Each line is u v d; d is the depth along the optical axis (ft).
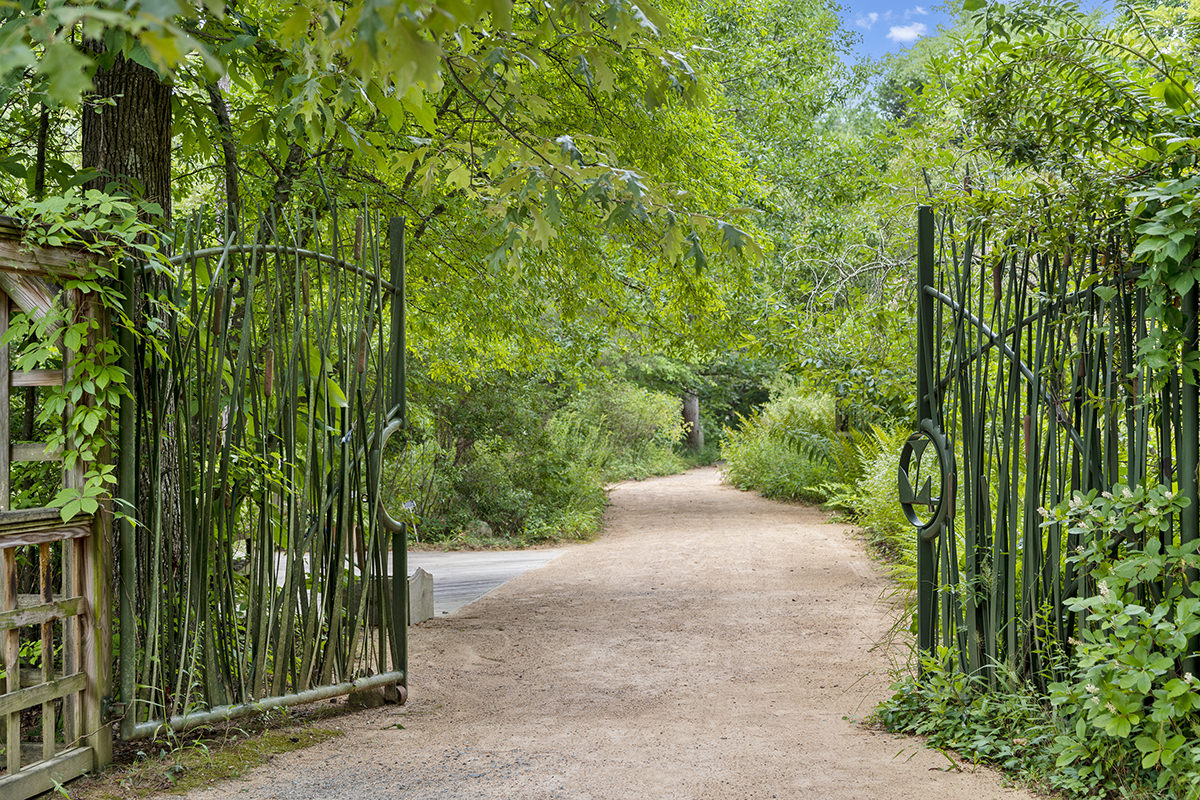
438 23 4.69
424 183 14.17
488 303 30.32
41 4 10.33
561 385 52.16
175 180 22.31
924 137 25.25
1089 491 11.02
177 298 11.81
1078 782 10.12
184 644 11.82
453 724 14.16
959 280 14.17
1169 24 12.79
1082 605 10.36
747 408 123.44
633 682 17.26
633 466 85.15
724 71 50.47
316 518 13.98
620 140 27.53
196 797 10.37
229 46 13.08
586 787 10.86
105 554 10.76
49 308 10.14
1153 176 10.98
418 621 24.07
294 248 13.46
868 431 47.88
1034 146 12.63
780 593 26.91
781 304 34.73
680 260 28.84
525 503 47.06
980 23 12.67
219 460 12.75
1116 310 11.02
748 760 11.88
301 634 13.99
